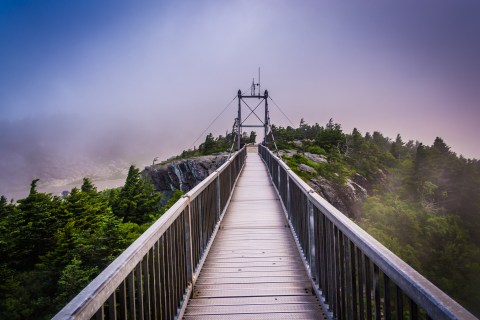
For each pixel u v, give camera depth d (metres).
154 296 2.61
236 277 4.65
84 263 25.02
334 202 45.72
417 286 1.44
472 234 62.59
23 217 35.75
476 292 40.31
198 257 4.88
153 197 50.97
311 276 4.29
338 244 3.03
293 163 47.69
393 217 51.91
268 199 11.08
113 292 1.80
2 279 26.78
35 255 33.50
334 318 3.19
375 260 1.96
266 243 6.20
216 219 7.17
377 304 2.04
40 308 25.05
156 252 2.79
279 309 3.73
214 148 66.00
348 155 87.31
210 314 3.64
